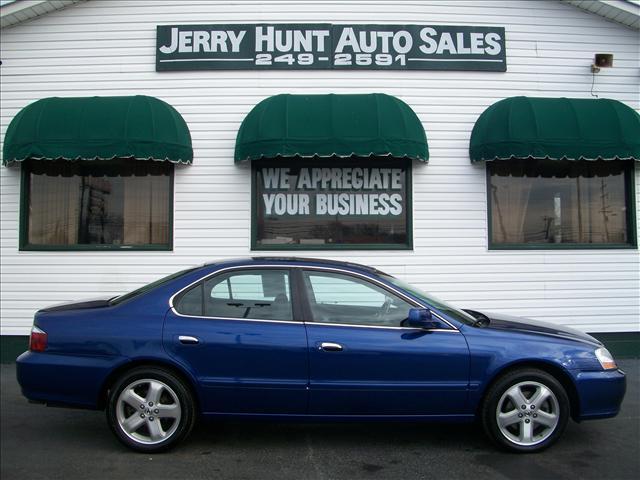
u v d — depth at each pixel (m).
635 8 8.87
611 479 4.27
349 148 7.90
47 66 8.91
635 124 8.27
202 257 8.64
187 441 5.07
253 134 8.11
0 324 8.50
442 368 4.66
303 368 4.64
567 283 8.74
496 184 8.94
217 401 4.66
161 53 8.88
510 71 9.03
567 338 4.93
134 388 4.70
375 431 5.36
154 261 8.62
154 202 8.84
